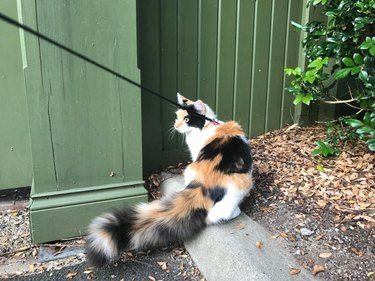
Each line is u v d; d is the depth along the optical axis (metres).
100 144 0.74
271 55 1.01
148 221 0.64
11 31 0.77
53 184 0.73
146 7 0.84
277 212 0.72
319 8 1.00
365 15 0.77
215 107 0.98
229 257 0.59
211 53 0.94
